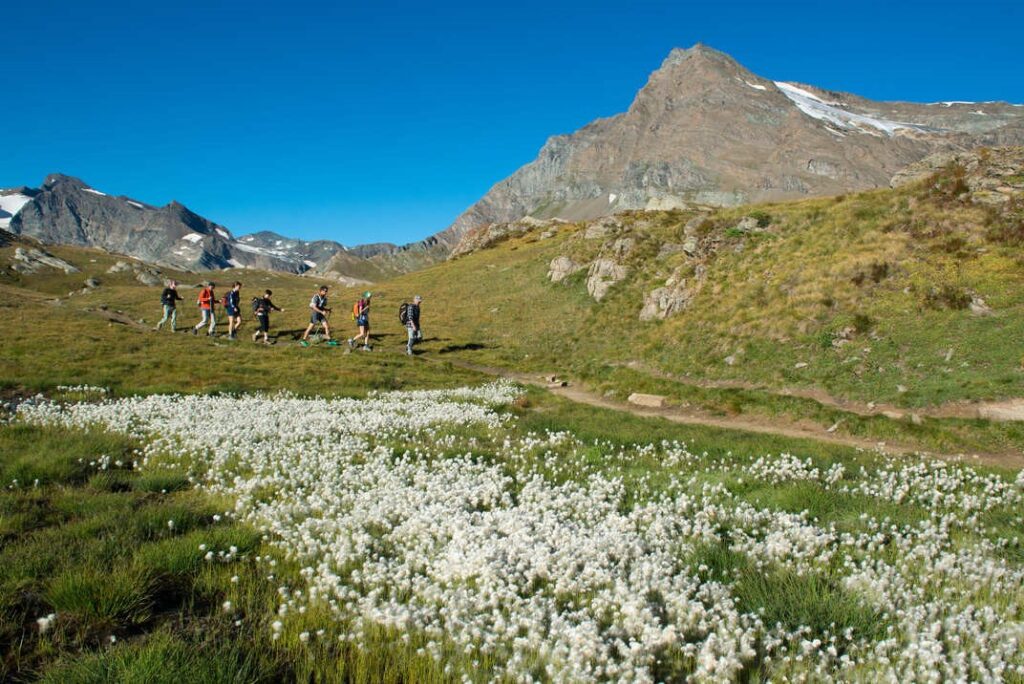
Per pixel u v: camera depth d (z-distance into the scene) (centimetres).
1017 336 2120
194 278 14238
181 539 738
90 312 4397
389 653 562
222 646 535
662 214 5719
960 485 1181
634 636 605
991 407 1828
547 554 768
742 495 1095
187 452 1200
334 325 4584
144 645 526
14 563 638
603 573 711
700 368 2792
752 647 587
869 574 711
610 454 1407
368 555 759
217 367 2595
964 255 2686
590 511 963
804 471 1252
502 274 6222
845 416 1878
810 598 664
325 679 524
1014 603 650
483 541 800
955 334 2273
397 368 2959
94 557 665
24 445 1160
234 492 969
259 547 764
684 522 917
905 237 2981
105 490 952
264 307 3566
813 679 544
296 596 636
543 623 619
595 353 3497
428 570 725
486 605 649
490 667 550
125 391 1972
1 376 2056
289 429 1474
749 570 748
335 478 1086
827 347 2523
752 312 3033
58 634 541
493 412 1903
